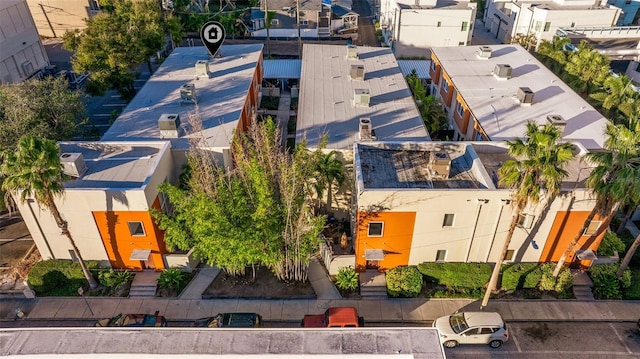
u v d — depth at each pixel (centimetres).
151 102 3900
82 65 4350
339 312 2536
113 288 2906
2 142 3053
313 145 3288
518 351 2519
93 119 4828
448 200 2627
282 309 2786
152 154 3098
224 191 2564
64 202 2638
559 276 2836
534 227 2758
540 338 2592
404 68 5691
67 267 2873
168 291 2891
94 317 2738
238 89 4125
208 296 2855
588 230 2781
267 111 5025
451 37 6469
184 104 3822
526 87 3969
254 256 2572
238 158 2902
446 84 4572
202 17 6875
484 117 3581
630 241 3192
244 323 2564
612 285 2822
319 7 7081
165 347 1609
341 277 2883
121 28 4569
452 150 3161
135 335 1652
